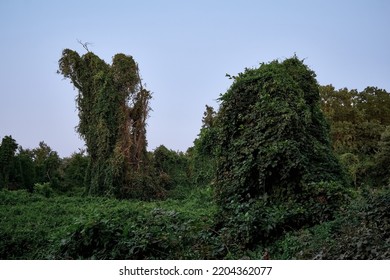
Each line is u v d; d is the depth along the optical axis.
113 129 36.94
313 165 11.54
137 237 8.41
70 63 38.50
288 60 14.33
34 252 13.27
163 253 8.36
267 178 11.38
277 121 11.44
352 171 33.44
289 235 9.18
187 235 9.09
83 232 8.50
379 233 7.21
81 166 49.03
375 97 54.03
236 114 12.43
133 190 36.22
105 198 32.84
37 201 30.56
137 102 38.66
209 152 13.67
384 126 50.41
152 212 9.90
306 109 12.02
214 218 10.48
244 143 11.77
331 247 7.12
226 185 11.88
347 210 9.33
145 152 39.38
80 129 38.38
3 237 14.48
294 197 10.84
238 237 9.12
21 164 48.62
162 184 41.50
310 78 14.20
